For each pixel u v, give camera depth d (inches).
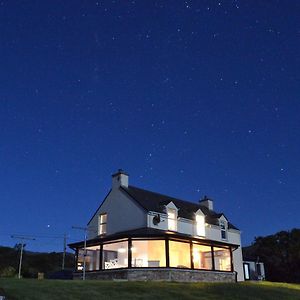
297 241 1963.6
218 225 1583.4
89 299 711.1
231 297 879.7
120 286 878.4
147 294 815.7
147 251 1336.1
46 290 749.3
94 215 1483.8
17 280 869.2
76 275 1273.4
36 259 2229.3
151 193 1523.1
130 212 1369.3
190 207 1592.0
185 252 1397.6
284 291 1046.4
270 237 2065.7
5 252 2228.1
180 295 839.1
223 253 1433.3
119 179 1451.8
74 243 1312.7
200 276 1237.1
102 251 1262.3
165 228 1354.6
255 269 1812.3
